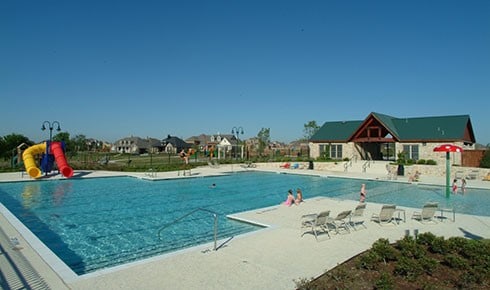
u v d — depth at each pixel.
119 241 10.82
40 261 7.64
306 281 6.70
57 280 6.65
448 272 7.22
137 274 7.09
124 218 14.02
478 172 27.52
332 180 28.89
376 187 24.81
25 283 6.41
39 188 21.80
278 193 21.88
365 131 41.03
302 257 8.34
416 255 8.01
